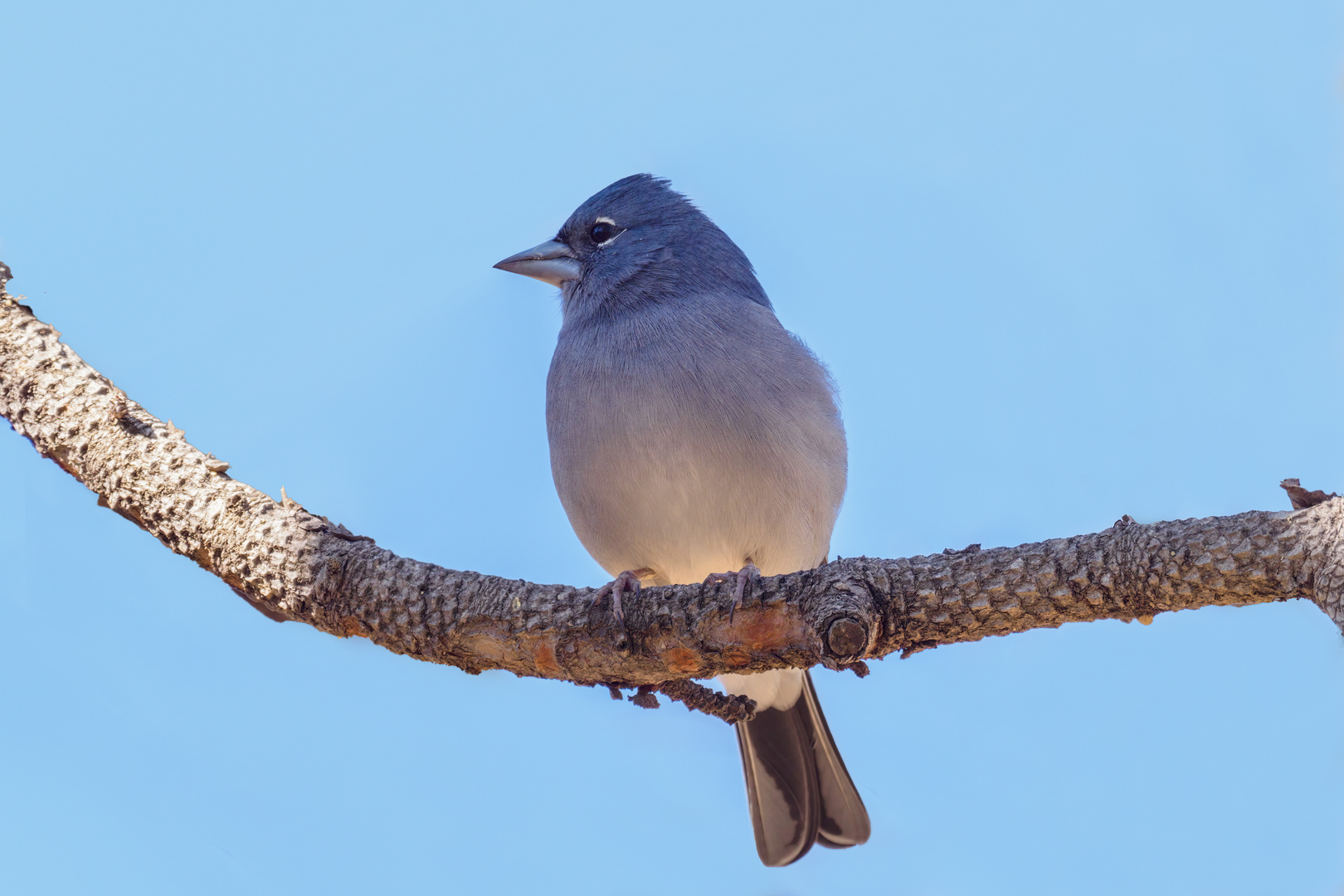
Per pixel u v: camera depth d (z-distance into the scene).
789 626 7.09
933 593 6.89
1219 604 6.50
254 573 7.44
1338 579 6.06
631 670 7.43
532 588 7.45
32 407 7.64
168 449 7.59
